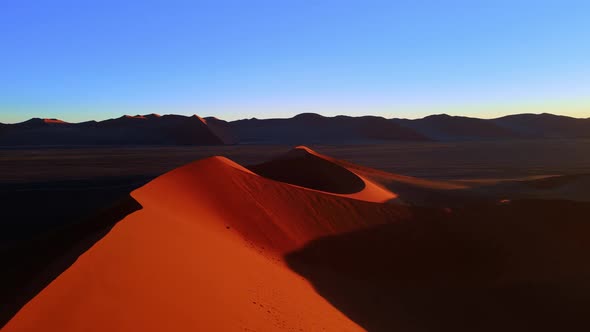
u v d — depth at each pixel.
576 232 21.38
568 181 49.81
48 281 6.95
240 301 9.68
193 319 7.57
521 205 24.97
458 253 21.70
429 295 17.25
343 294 15.82
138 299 7.38
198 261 11.12
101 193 48.53
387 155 129.75
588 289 16.12
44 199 44.28
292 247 20.84
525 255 20.45
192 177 24.50
